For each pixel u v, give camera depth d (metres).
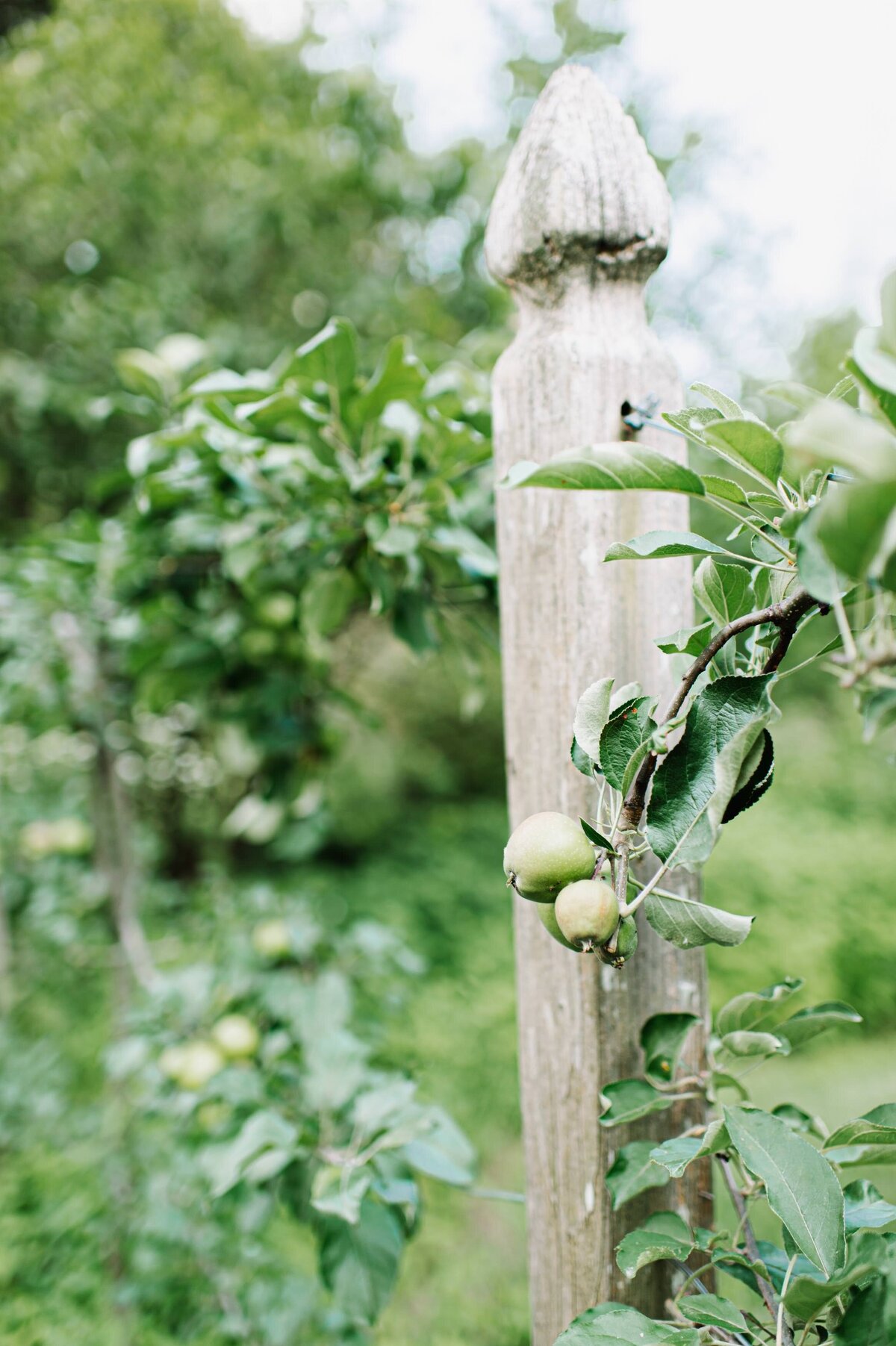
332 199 4.40
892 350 0.49
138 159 3.71
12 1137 2.67
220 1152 1.32
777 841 5.58
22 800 3.09
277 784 2.11
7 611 2.28
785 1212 0.62
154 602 1.89
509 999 4.02
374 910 4.88
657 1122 0.86
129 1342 2.02
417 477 1.38
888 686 0.49
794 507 0.61
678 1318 0.76
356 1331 1.59
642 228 0.85
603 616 0.83
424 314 4.36
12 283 3.84
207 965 1.86
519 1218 2.82
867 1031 4.30
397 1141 1.02
